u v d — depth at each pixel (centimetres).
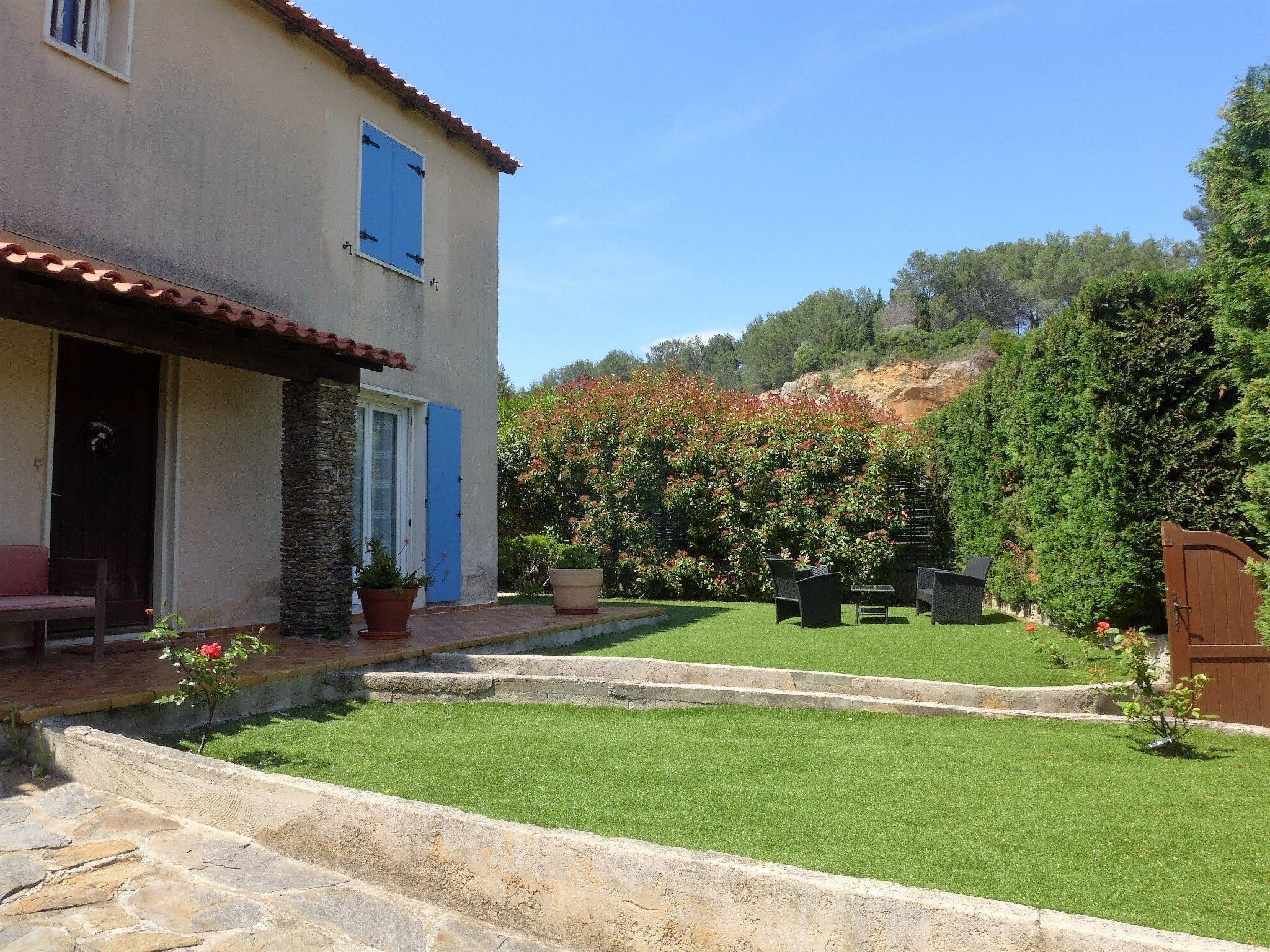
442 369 1064
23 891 282
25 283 513
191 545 736
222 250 768
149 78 708
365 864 300
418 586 741
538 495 1636
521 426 1669
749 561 1464
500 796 386
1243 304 573
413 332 1016
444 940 258
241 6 802
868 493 1443
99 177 662
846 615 1248
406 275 1008
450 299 1088
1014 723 557
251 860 313
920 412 3484
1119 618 795
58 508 655
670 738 502
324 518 737
